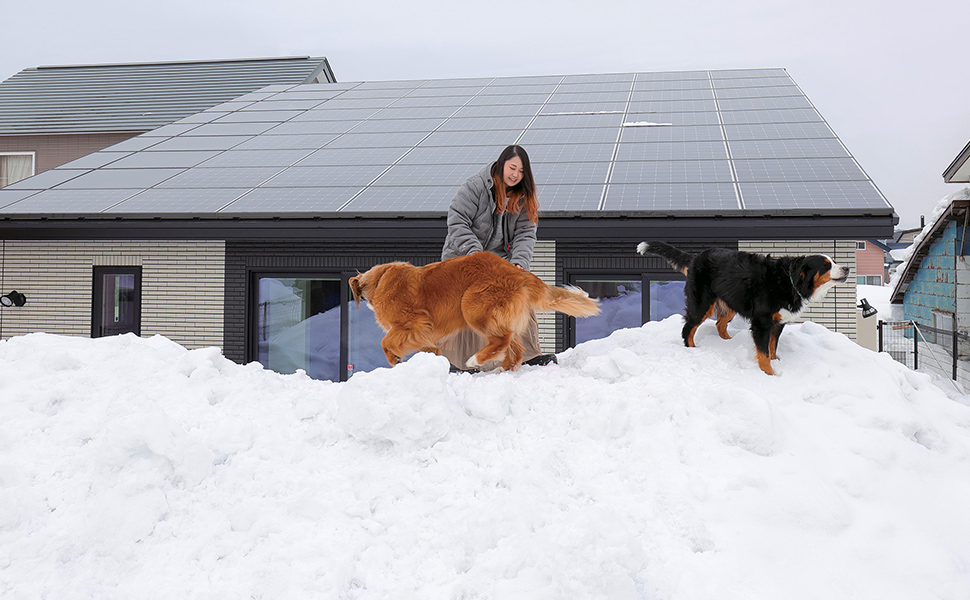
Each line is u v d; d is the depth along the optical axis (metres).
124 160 12.41
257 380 3.91
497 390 3.58
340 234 9.35
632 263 9.47
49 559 2.73
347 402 3.35
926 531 2.90
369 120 14.07
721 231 8.60
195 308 10.49
